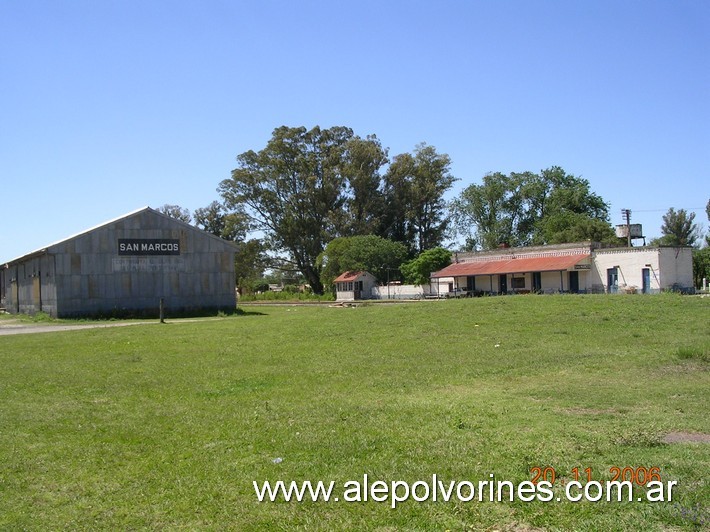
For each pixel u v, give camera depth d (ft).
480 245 316.40
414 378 44.19
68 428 31.99
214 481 23.88
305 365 51.52
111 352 62.90
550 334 64.13
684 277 169.27
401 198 306.14
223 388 42.32
